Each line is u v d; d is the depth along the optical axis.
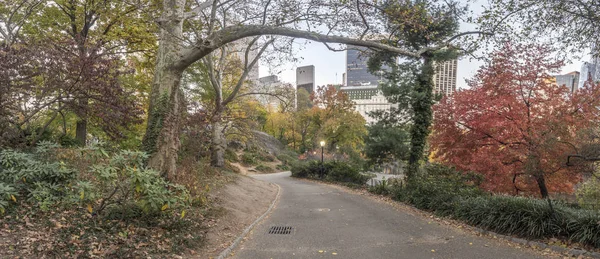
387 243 6.41
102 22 14.80
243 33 8.32
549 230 6.11
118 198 6.02
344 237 6.96
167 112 8.45
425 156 16.44
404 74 15.45
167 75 8.59
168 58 8.62
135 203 6.11
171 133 8.45
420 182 11.52
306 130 46.66
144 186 5.05
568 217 6.02
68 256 3.95
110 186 6.72
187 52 8.46
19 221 4.60
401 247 6.11
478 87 10.55
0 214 4.58
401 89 15.01
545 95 9.53
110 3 13.93
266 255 5.65
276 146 47.38
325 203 12.49
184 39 8.73
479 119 9.70
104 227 5.12
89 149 5.45
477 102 9.86
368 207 10.99
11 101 6.56
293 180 26.25
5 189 4.59
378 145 16.17
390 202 12.01
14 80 6.46
